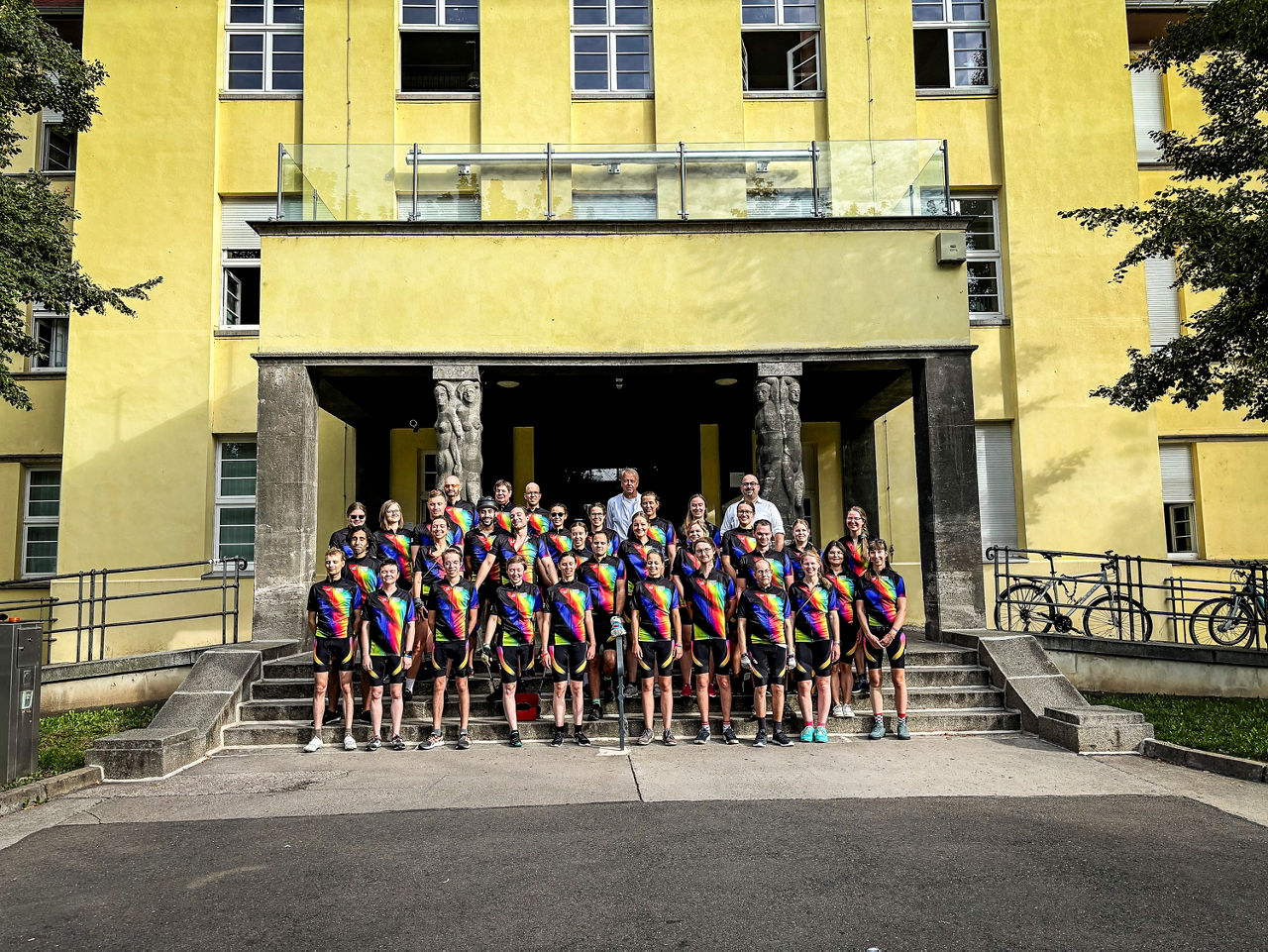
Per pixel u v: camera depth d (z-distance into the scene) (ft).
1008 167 49.19
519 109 48.14
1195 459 50.39
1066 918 13.94
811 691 28.35
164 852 17.69
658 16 48.85
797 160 37.35
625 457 48.85
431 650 30.09
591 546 29.12
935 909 14.29
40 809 21.06
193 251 47.50
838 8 49.52
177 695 28.40
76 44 51.98
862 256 36.58
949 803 20.45
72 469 46.11
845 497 48.37
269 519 34.22
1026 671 30.48
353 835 18.49
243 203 48.83
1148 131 52.16
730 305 36.19
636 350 35.73
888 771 23.68
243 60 49.39
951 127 49.75
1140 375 38.83
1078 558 46.98
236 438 47.62
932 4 50.88
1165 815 19.52
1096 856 16.80
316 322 35.32
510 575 28.07
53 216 34.47
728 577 28.30
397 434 48.65
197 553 46.01
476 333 35.63
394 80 48.55
